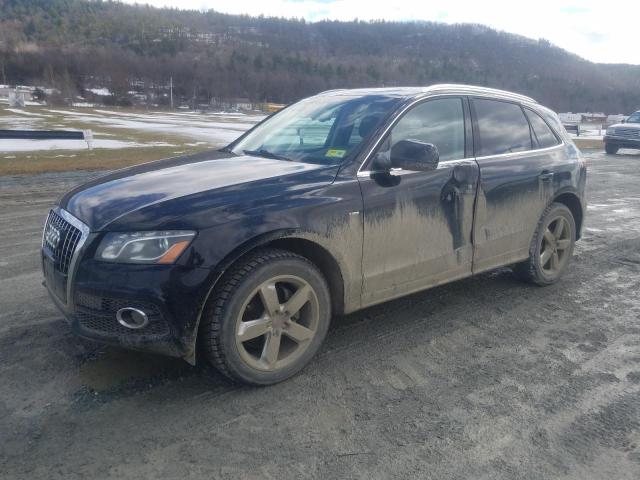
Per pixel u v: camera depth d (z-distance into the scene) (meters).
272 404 3.14
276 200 3.22
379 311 4.53
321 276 3.42
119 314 2.92
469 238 4.27
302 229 3.23
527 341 4.04
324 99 4.63
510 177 4.50
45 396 3.16
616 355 3.85
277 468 2.61
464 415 3.08
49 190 10.33
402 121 3.90
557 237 5.19
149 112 63.31
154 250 2.90
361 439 2.85
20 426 2.88
